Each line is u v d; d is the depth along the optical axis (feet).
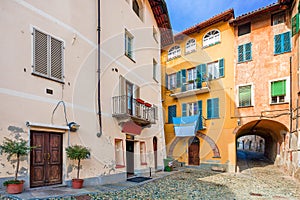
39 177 22.39
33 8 23.44
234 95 51.19
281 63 46.06
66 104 25.75
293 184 35.01
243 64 50.75
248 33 51.03
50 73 24.40
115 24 35.78
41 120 22.88
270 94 46.55
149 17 49.60
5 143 19.07
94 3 31.68
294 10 42.98
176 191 27.22
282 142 50.03
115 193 23.73
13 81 20.92
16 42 21.56
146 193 25.05
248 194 27.43
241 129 51.39
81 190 23.17
